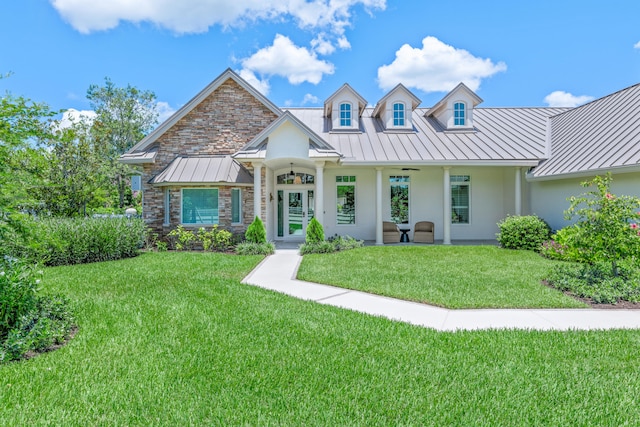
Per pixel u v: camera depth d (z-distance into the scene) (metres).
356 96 18.23
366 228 17.84
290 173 17.78
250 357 4.27
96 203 15.37
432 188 17.92
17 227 5.39
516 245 13.66
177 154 15.97
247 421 3.07
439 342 4.77
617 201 7.50
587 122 15.20
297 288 7.91
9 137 5.56
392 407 3.29
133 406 3.26
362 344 4.69
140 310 6.02
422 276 8.90
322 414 3.16
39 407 3.24
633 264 7.80
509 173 17.36
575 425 3.06
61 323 5.00
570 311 6.19
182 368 3.97
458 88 17.98
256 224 13.88
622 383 3.73
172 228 14.73
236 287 7.71
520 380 3.78
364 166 16.14
